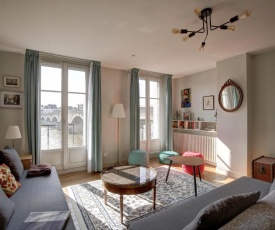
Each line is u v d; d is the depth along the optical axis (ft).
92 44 9.70
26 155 9.99
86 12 6.72
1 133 10.46
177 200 8.29
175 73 16.44
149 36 8.73
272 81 10.71
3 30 8.13
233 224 2.90
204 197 5.42
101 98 13.67
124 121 15.01
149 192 9.06
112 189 6.78
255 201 3.91
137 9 6.53
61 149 12.30
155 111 17.16
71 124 12.71
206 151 14.43
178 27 7.84
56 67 12.19
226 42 9.41
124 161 14.99
